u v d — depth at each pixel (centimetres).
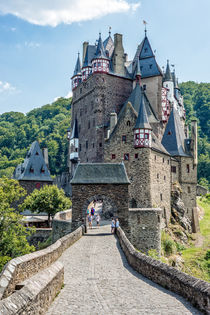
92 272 1582
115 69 7431
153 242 3738
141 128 5175
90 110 7481
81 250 2222
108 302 1082
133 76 7500
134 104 6300
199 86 17150
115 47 7525
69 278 1449
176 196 5975
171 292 1212
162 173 5656
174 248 4800
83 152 7775
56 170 13288
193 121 6719
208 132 14612
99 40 7400
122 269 1664
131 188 5241
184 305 1045
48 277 1079
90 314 957
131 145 5319
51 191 5775
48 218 5809
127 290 1245
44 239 5006
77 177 3594
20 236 3797
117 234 3052
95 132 7181
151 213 3766
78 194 3544
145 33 7694
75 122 8225
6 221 3762
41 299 926
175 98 9575
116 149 5462
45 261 1534
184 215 6028
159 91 7062
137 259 1617
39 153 8188
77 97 8294
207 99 15750
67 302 1079
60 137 14325
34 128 16488
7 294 1000
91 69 7869
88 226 3909
